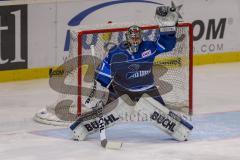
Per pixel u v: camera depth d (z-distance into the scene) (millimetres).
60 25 27062
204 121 20094
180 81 20562
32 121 20172
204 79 27219
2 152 16734
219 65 30281
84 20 27578
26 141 17781
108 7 28062
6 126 19547
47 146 17250
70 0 27125
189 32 20438
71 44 19828
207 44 30312
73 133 17719
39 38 26703
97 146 17203
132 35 16797
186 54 20516
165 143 17516
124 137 18109
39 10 26547
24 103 22797
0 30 25859
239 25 31031
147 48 17000
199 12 29953
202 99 23547
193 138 18078
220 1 30469
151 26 19719
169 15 16859
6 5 25859
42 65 26922
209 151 16844
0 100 23219
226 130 19016
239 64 30562
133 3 28594
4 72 26172
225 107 22281
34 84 25938
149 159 16094
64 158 16188
